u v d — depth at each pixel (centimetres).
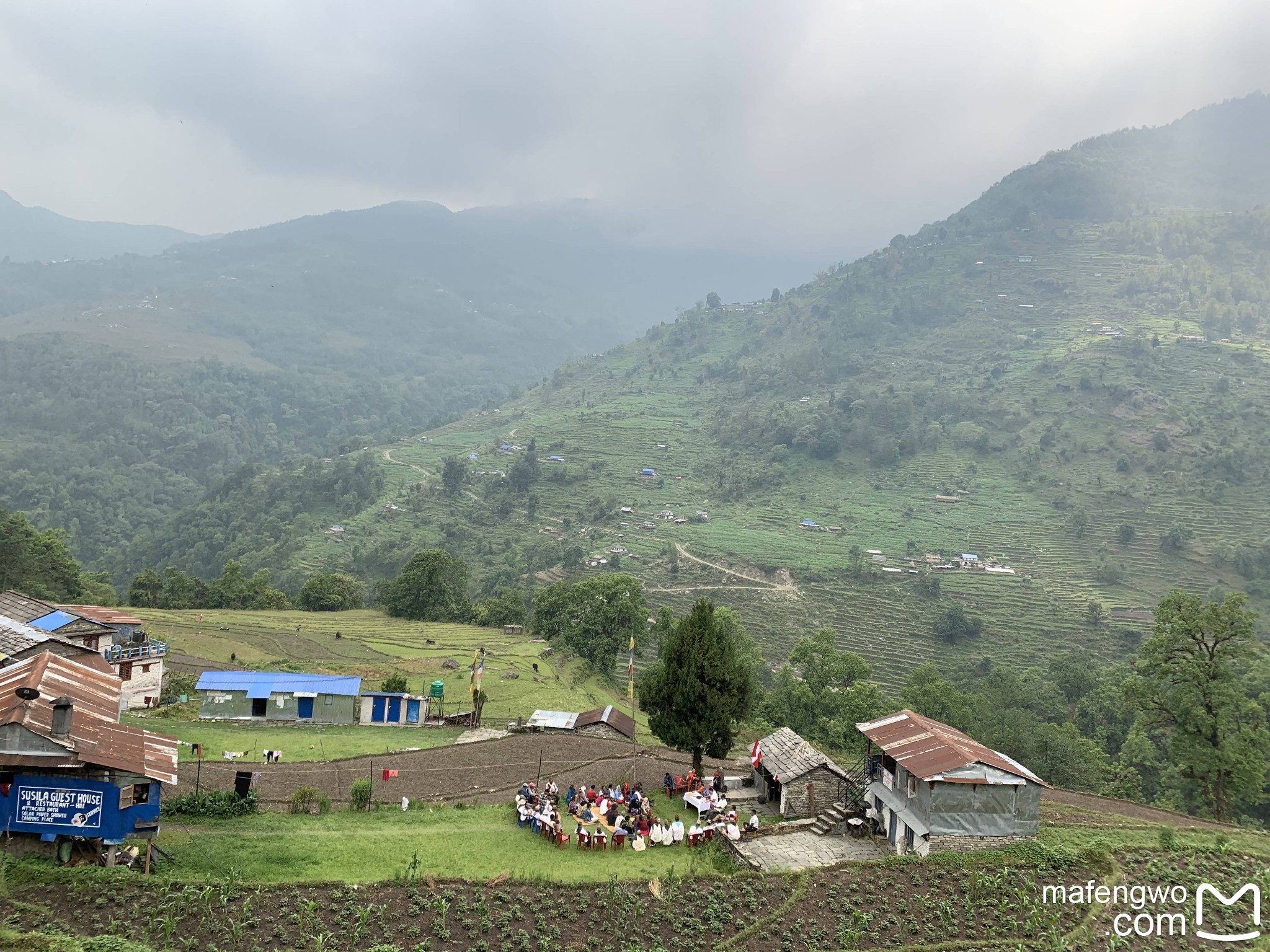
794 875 3616
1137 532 19512
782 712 9481
